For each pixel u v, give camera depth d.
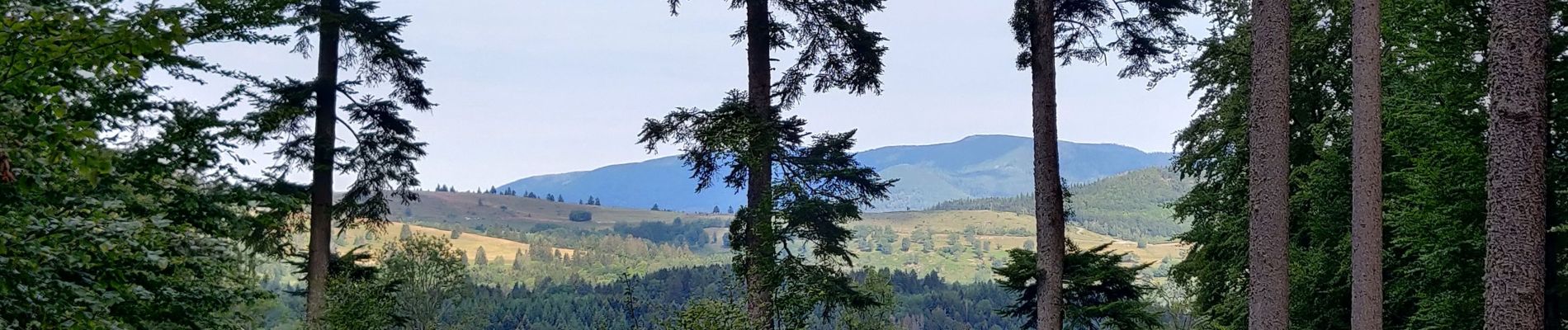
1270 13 10.79
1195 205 20.17
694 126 16.12
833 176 16.75
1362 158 10.35
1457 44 13.50
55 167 7.21
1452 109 13.41
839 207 16.47
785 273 15.76
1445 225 13.21
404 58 18.41
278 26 11.88
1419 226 13.48
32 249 6.40
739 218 16.67
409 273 30.55
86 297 7.00
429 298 31.41
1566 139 12.70
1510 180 10.10
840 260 17.12
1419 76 14.12
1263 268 10.80
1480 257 13.20
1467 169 13.13
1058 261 14.94
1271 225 10.74
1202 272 20.83
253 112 15.66
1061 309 15.05
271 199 12.80
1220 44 17.44
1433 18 13.68
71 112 9.16
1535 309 10.04
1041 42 14.47
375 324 19.86
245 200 12.44
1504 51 10.12
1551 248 12.72
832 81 17.12
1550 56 12.30
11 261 6.38
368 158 18.22
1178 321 25.92
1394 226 14.55
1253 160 10.94
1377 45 10.31
